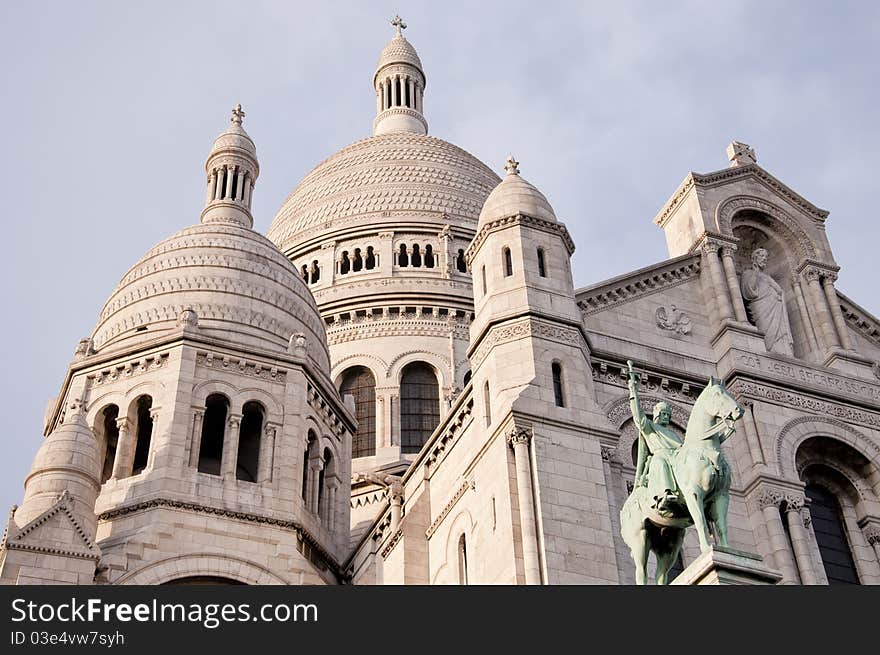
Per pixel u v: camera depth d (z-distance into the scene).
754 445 40.97
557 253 42.75
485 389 40.31
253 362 51.00
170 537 44.84
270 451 48.94
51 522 41.31
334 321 72.81
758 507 39.69
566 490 36.19
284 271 57.56
